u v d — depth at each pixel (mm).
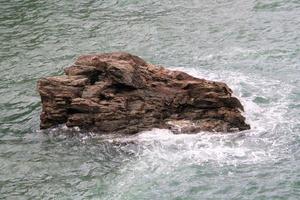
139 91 87688
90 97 86625
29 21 137875
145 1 145750
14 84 107812
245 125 84812
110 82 88000
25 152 84312
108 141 84125
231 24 127188
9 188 76688
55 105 87875
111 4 145250
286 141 82125
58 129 88250
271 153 79625
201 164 78000
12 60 118250
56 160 81750
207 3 141250
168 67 108812
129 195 73312
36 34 130375
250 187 73125
